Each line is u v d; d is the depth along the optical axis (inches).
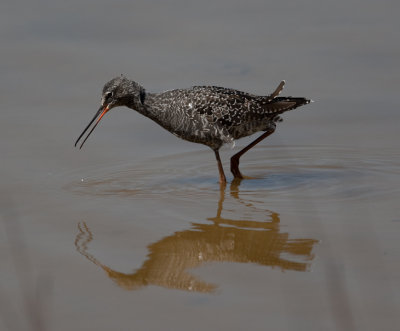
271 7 796.6
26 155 542.0
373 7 787.4
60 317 316.8
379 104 619.8
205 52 701.9
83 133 530.3
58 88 643.5
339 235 406.9
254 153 583.2
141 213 450.6
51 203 465.4
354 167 535.5
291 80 650.2
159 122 541.3
